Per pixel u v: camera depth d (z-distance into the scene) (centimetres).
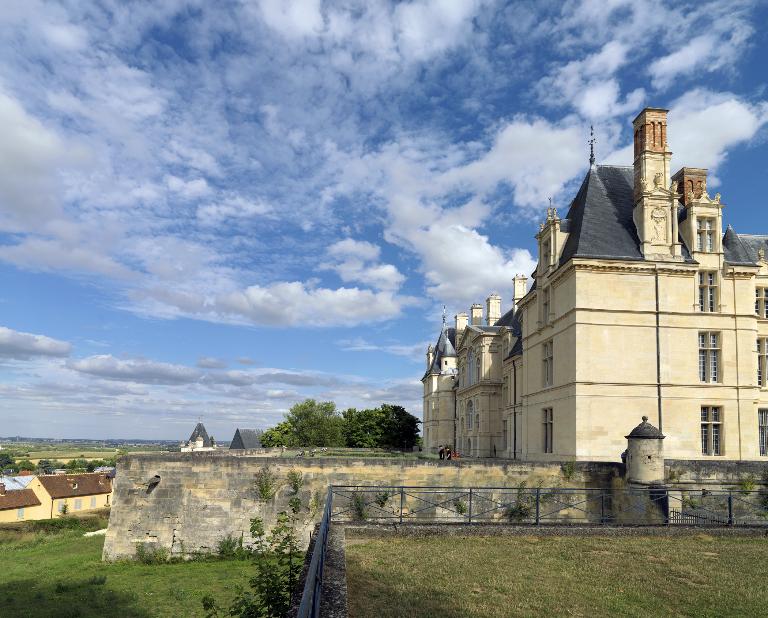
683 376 3078
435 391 8125
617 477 2623
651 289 3120
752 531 1853
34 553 3694
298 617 537
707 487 2492
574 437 3014
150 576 2402
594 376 3027
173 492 2734
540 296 3628
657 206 3180
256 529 1577
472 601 1123
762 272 3494
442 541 1714
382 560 1445
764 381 3400
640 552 1580
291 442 11662
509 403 4853
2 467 16250
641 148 3262
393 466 2683
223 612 1831
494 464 2677
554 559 1484
